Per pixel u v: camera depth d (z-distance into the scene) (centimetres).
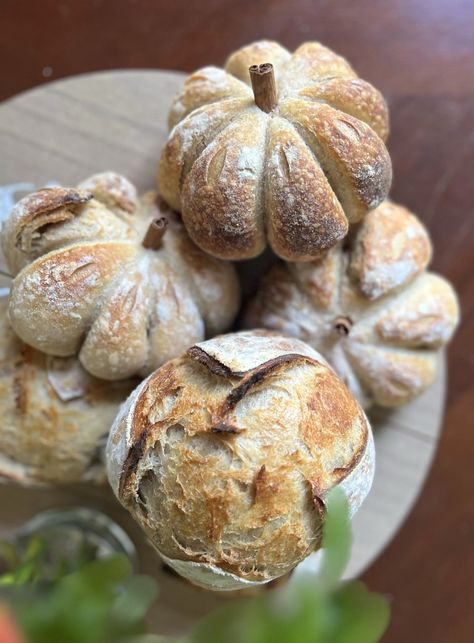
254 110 37
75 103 48
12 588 30
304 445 31
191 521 31
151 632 45
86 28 58
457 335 58
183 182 39
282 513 30
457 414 59
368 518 48
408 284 42
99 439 40
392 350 43
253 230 37
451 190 57
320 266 41
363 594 22
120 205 40
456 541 60
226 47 58
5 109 48
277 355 34
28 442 40
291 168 35
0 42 58
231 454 30
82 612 21
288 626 20
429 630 59
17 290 37
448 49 58
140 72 49
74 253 37
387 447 48
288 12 58
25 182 47
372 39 58
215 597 46
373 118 39
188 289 41
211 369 32
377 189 38
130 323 37
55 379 39
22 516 46
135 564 45
